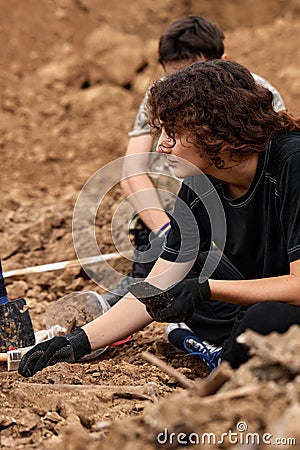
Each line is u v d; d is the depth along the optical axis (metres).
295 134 3.55
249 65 10.70
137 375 3.91
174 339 4.19
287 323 3.21
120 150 9.57
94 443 2.84
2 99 10.11
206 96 3.32
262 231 3.64
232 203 3.66
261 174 3.49
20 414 3.22
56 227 6.58
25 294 5.55
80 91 10.39
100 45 10.56
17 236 6.43
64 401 3.33
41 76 10.42
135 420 2.85
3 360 4.03
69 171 9.15
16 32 10.80
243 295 3.35
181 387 3.87
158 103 3.42
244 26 12.00
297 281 3.32
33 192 8.47
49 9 11.09
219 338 4.05
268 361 2.64
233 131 3.32
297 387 2.52
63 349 3.87
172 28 4.89
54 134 9.68
